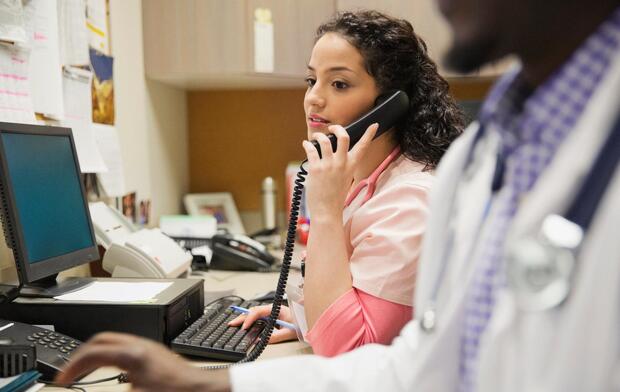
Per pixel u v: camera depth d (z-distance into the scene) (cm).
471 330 47
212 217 206
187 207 234
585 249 37
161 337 95
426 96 106
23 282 94
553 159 41
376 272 87
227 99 249
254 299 130
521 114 46
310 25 205
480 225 49
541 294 38
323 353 86
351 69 101
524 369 38
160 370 54
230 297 133
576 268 37
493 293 46
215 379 55
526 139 44
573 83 41
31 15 122
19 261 94
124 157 179
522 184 44
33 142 104
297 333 106
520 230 40
